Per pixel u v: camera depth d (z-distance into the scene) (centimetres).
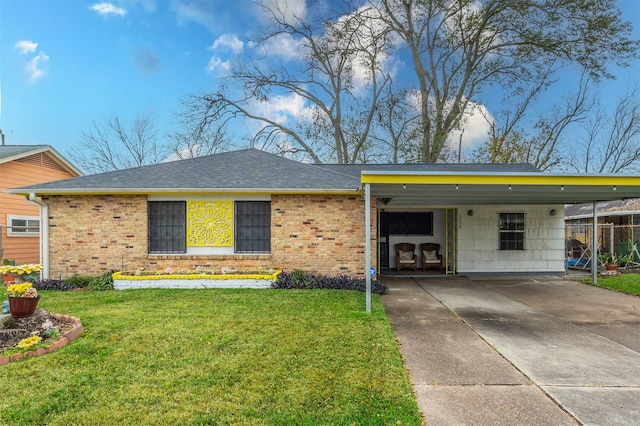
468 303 834
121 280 949
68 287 942
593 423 327
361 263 1015
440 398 373
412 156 2398
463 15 2066
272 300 793
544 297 912
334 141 2525
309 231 1020
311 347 503
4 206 1381
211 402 354
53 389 380
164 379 403
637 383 411
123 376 410
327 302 776
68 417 329
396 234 1481
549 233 1332
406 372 434
